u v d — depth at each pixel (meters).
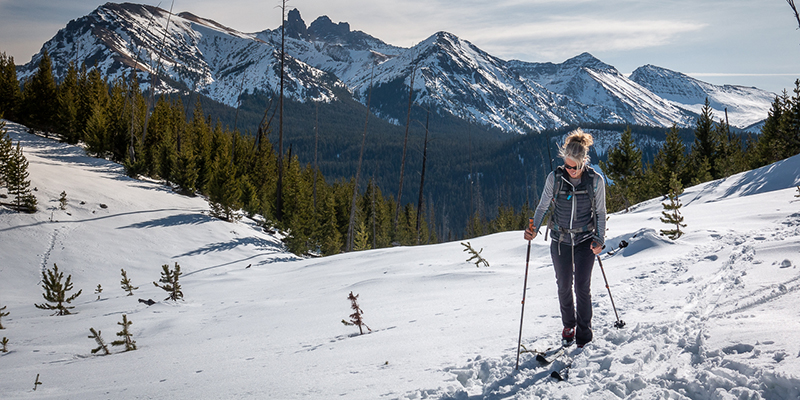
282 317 8.25
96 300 15.80
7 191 23.55
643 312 4.07
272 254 25.94
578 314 3.55
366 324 6.00
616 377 2.71
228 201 29.80
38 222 22.22
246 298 12.50
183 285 16.73
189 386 4.05
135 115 41.69
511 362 3.29
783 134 38.12
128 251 22.27
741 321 3.15
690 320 3.49
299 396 3.21
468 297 6.66
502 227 74.12
